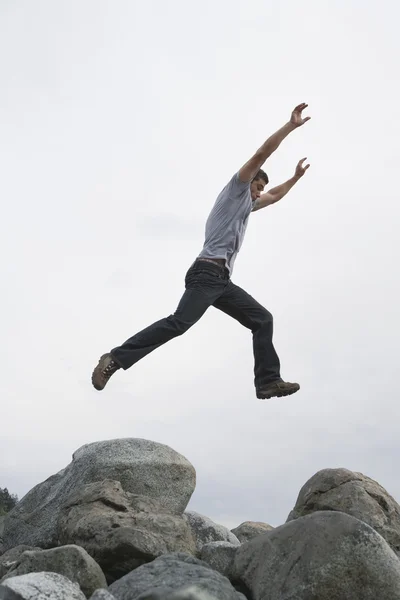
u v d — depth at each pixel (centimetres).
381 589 603
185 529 748
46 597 566
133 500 792
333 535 618
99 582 639
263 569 639
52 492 929
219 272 767
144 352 748
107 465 877
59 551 649
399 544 807
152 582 585
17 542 886
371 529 618
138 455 892
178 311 759
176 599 543
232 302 797
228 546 722
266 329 802
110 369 741
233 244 774
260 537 663
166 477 890
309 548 620
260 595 625
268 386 794
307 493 867
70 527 759
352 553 607
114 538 710
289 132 736
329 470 880
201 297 761
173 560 627
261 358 799
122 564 712
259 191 811
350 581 604
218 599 557
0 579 676
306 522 640
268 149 741
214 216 779
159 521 743
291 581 613
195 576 590
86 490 813
